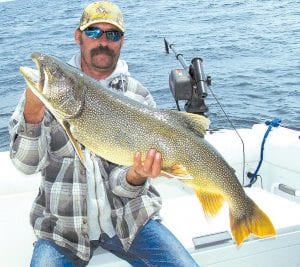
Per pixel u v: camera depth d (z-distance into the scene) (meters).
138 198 1.33
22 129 1.12
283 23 8.71
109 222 1.30
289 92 4.19
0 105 4.41
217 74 5.12
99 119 1.07
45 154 1.20
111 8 1.33
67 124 1.05
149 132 1.08
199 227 1.40
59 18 13.62
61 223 1.25
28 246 1.47
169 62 5.86
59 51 7.70
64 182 1.25
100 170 1.30
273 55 5.98
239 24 9.09
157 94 4.31
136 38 8.20
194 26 9.34
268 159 1.84
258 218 1.17
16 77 5.82
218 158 1.14
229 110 3.67
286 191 1.76
